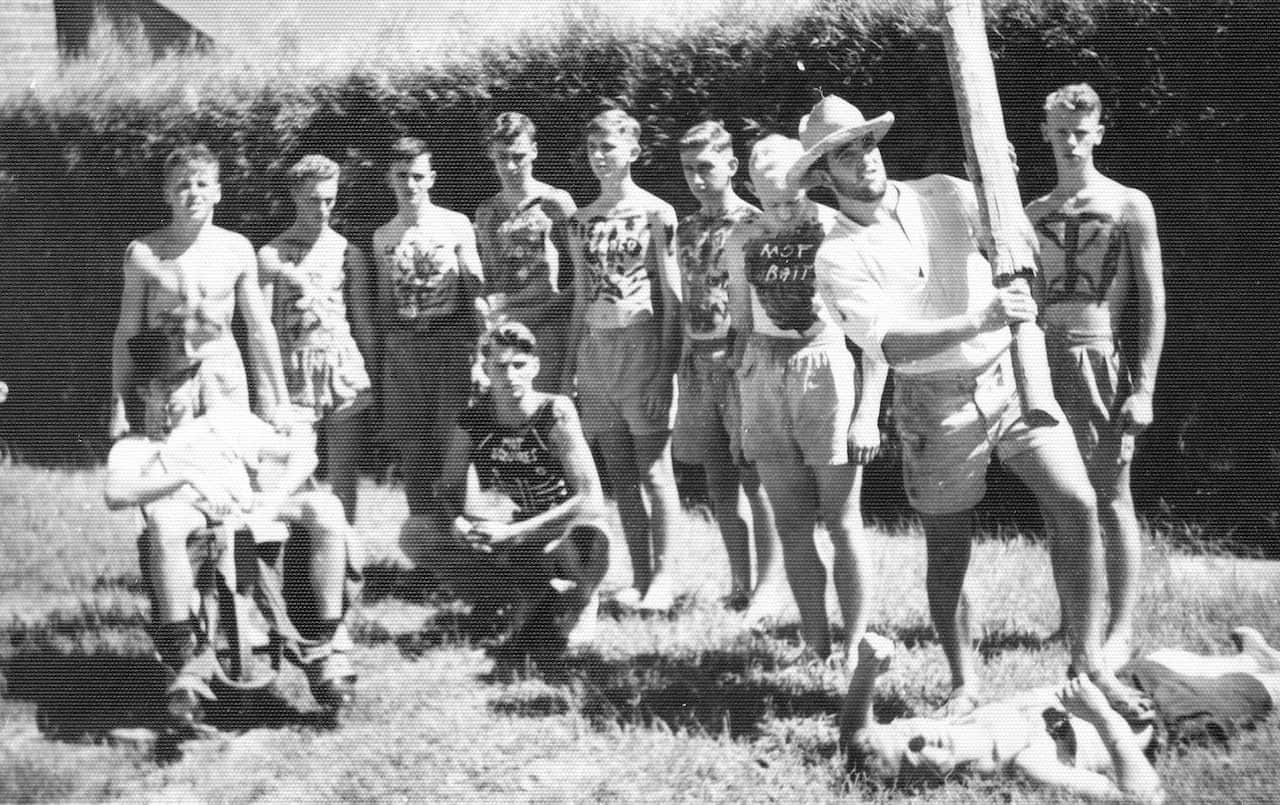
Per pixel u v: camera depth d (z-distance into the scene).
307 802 4.16
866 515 7.44
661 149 7.95
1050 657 5.16
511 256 6.59
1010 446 4.40
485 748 4.48
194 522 4.57
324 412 6.43
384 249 6.59
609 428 6.07
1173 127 6.89
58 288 9.34
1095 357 5.10
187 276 5.38
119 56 9.29
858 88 7.42
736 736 4.56
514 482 5.52
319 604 4.73
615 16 8.09
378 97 8.48
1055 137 5.19
